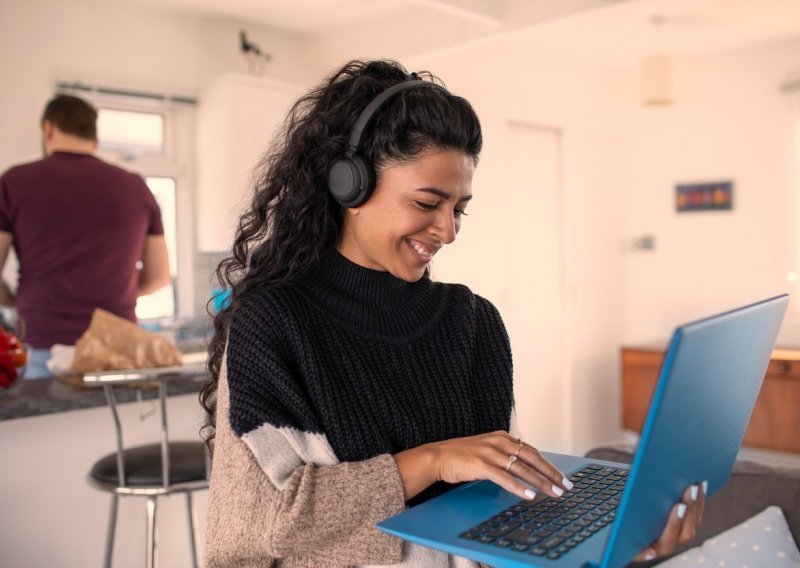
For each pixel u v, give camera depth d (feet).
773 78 14.84
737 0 12.00
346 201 3.12
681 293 16.48
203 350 10.78
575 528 2.56
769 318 2.51
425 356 3.32
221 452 2.89
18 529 6.86
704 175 15.94
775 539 4.90
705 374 2.17
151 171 13.23
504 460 2.74
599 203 16.62
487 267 14.21
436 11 12.37
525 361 15.19
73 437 7.13
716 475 2.73
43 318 8.86
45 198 8.73
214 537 2.84
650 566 5.03
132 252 9.30
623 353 15.90
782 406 13.28
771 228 15.10
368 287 3.28
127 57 12.66
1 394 6.63
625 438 17.25
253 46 13.41
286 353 3.05
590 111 16.35
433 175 3.01
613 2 9.98
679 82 16.14
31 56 11.75
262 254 3.45
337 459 3.00
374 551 2.77
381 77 3.32
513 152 14.89
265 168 3.69
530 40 14.39
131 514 7.54
